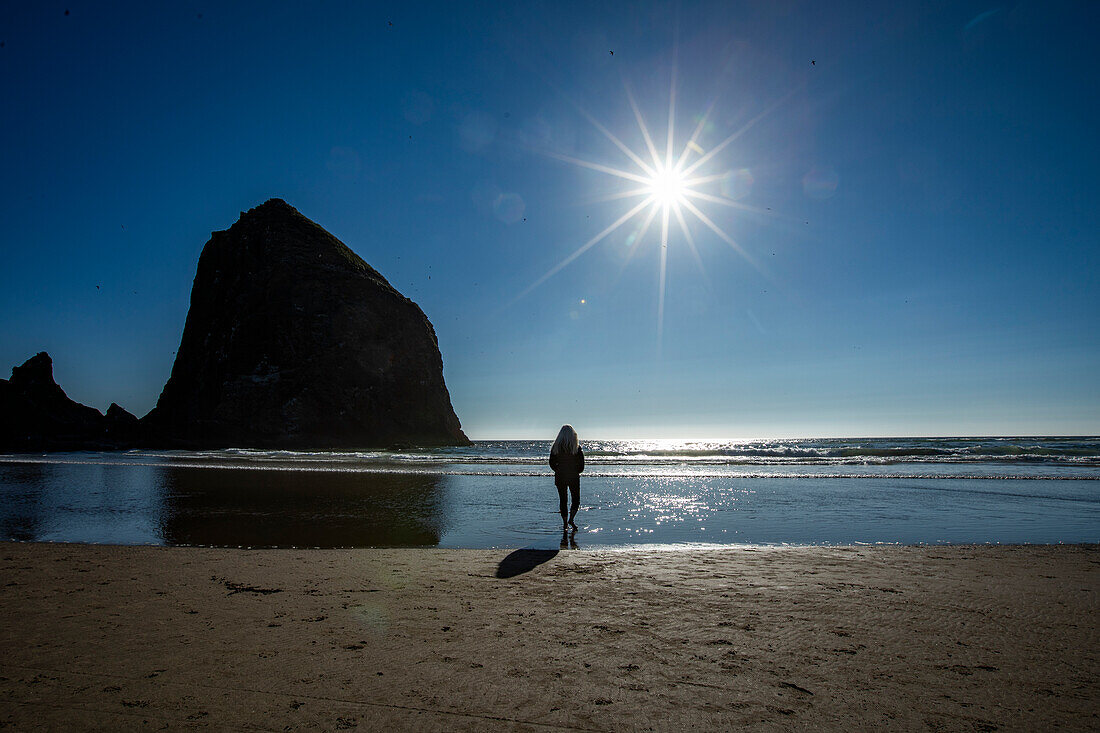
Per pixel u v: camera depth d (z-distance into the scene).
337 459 32.03
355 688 3.14
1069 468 23.73
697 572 6.16
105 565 6.49
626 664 3.52
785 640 3.98
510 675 3.34
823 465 26.44
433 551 7.41
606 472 22.38
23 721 2.71
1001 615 4.61
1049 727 2.73
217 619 4.44
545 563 6.62
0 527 9.62
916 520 10.46
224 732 2.62
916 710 2.91
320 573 6.10
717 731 2.68
